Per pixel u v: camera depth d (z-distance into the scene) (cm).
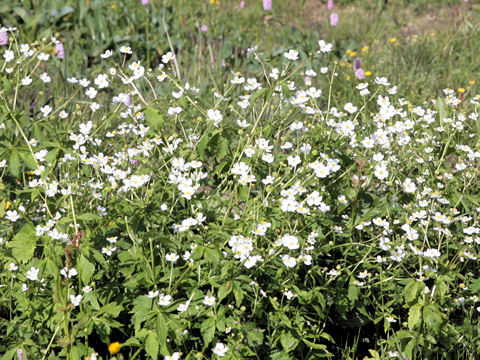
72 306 256
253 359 284
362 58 686
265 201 299
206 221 316
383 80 373
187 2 809
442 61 680
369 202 337
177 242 281
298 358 296
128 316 295
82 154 325
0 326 291
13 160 296
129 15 723
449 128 373
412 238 297
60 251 279
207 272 285
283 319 279
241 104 342
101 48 684
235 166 306
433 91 613
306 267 316
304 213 300
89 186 307
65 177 312
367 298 311
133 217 283
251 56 656
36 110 472
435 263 313
